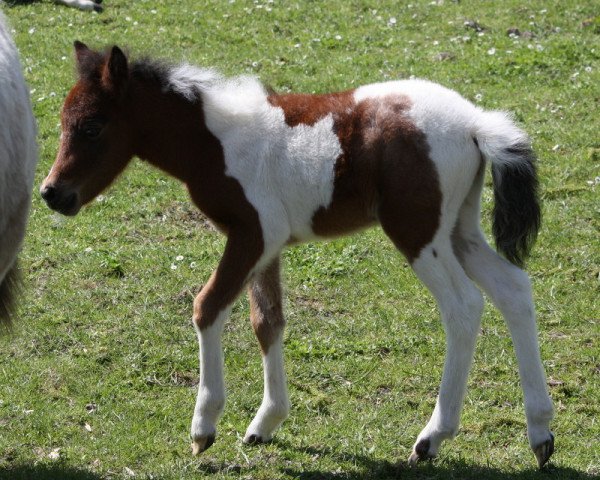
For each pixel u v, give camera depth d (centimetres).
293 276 1122
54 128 1469
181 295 1073
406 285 1098
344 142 760
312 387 911
